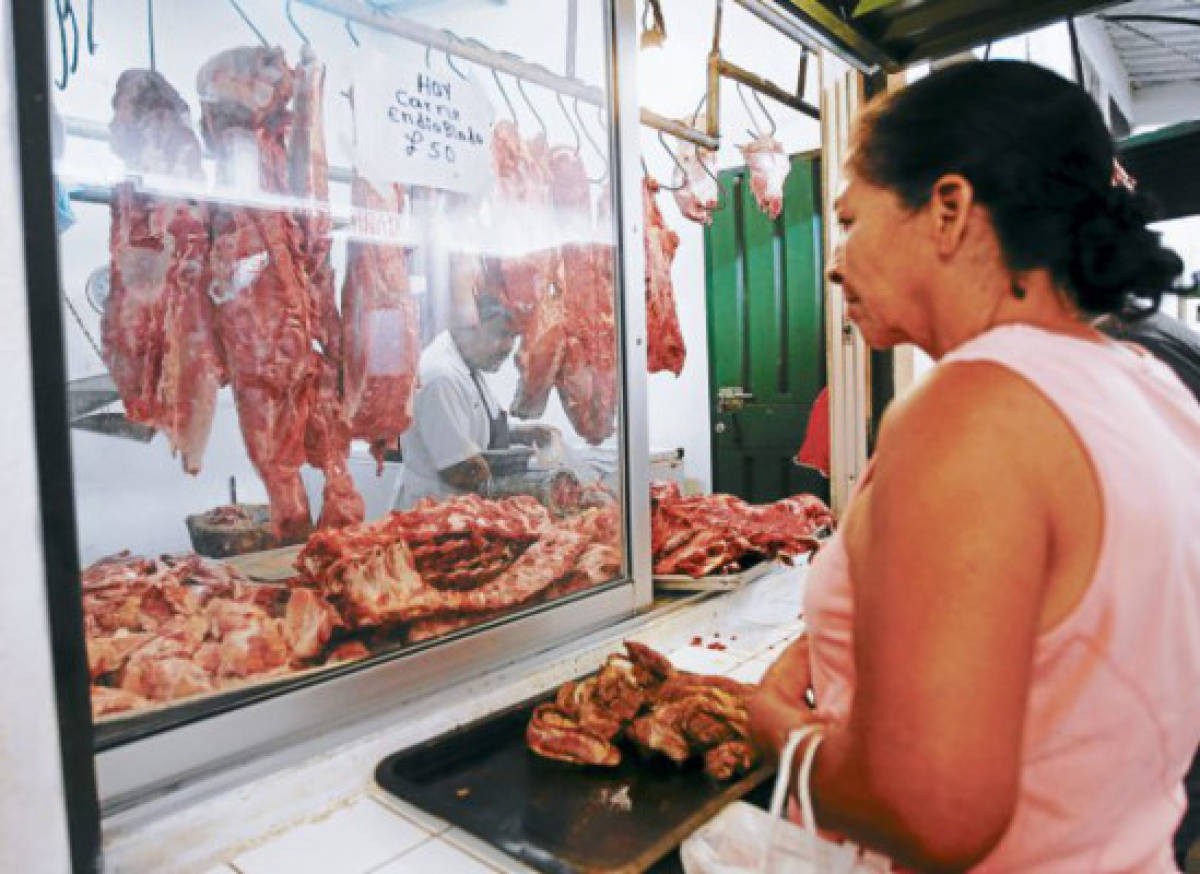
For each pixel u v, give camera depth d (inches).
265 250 48.9
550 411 65.6
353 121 52.9
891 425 22.4
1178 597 21.1
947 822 19.1
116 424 44.2
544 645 62.9
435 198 57.9
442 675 55.7
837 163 95.3
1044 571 20.1
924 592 19.7
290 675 48.9
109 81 43.3
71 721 30.5
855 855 28.3
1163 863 23.7
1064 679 20.8
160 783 41.8
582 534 67.2
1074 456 20.1
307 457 51.3
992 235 23.4
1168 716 22.0
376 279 54.1
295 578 49.7
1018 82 23.1
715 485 169.9
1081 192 22.5
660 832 43.1
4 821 27.7
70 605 30.4
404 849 42.8
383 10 54.2
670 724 50.3
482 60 59.3
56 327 29.7
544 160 64.6
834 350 97.7
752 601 79.9
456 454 59.7
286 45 49.8
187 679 44.8
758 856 37.1
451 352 59.3
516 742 53.6
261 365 48.9
